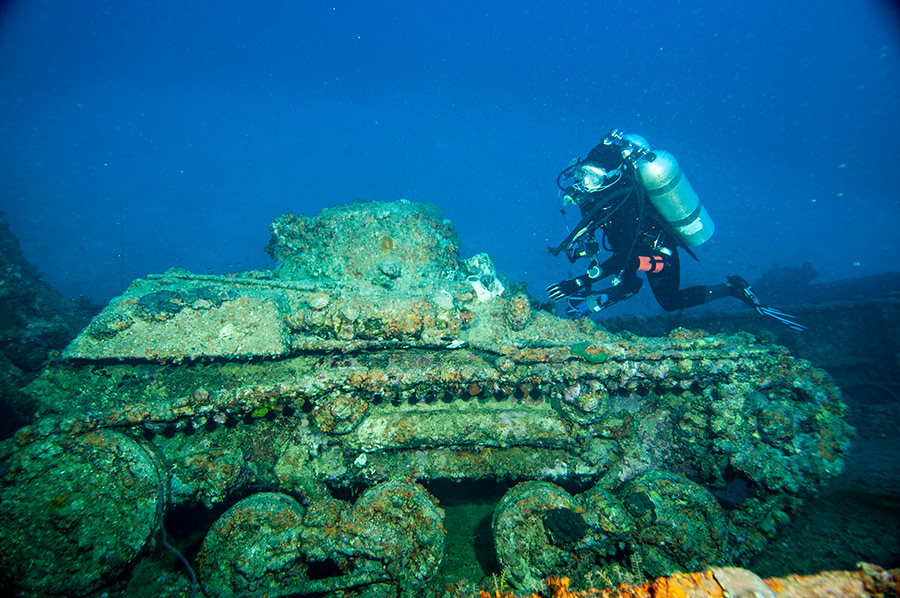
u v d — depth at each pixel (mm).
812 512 2770
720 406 3201
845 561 2273
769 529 2719
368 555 2416
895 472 2924
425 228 3867
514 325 3262
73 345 2631
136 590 2391
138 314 2750
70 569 2146
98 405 2652
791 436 3162
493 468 3055
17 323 4574
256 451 2875
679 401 3412
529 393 3154
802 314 5594
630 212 3646
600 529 2494
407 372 2787
